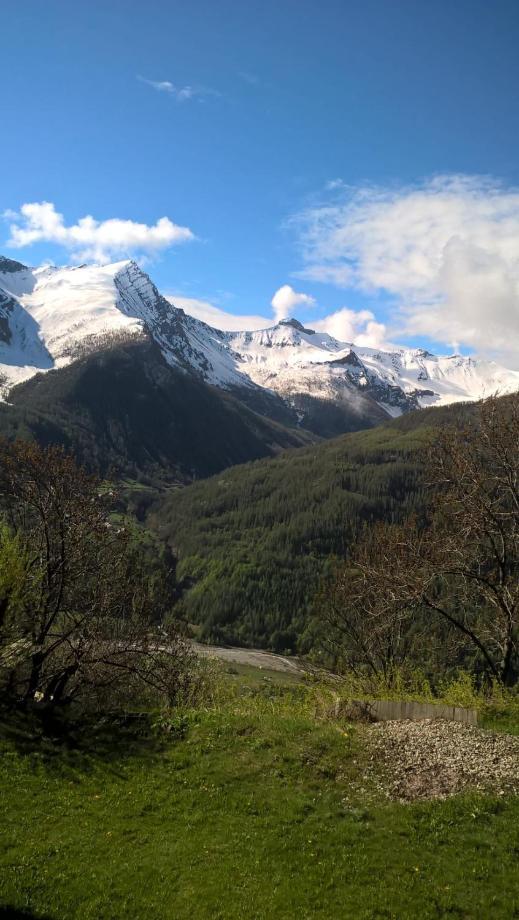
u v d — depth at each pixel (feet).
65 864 41.11
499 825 42.88
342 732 57.36
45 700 65.72
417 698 74.74
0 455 74.59
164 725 61.11
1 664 63.82
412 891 37.06
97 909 36.78
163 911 36.68
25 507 75.00
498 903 35.68
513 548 90.38
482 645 86.53
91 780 52.42
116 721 62.75
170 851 42.52
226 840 43.60
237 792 49.78
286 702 75.31
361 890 37.42
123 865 41.04
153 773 53.57
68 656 69.41
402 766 51.24
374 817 45.21
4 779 51.29
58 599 69.92
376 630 96.12
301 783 50.49
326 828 44.16
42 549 71.51
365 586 100.42
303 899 36.94
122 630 76.69
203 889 38.37
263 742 56.49
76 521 73.41
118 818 47.06
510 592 85.10
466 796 46.11
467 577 89.25
